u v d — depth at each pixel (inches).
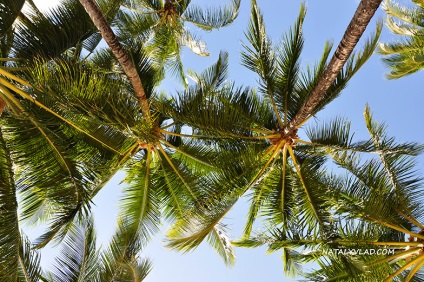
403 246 367.6
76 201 323.0
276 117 406.0
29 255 315.0
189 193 418.0
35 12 335.0
